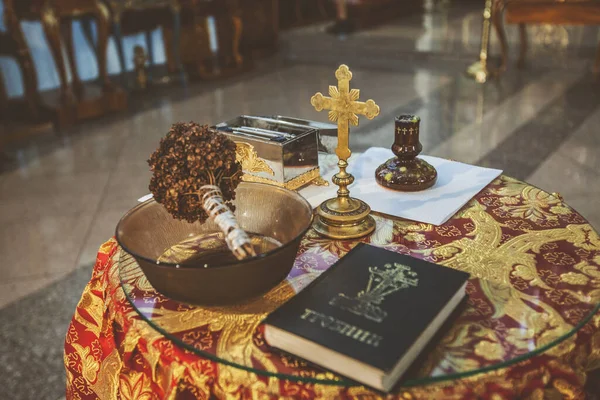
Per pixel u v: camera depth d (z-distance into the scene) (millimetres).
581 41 6520
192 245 1174
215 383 917
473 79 5227
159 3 5191
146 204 1133
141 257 937
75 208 3125
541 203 1373
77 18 4617
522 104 4457
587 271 1088
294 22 8031
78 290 2377
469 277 998
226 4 5711
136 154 3865
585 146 3588
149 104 5016
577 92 4695
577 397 918
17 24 4293
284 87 5289
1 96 4648
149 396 1061
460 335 932
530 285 1055
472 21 8047
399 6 8695
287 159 1401
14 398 1814
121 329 1146
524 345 907
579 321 956
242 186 1209
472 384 852
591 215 2781
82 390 1344
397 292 958
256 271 947
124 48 5672
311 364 883
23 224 2973
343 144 1246
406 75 5484
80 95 4816
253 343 945
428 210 1346
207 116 4574
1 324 2170
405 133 1428
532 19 5020
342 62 6090
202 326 993
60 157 3889
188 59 5848
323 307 928
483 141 3750
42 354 2008
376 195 1436
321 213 1282
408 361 856
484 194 1435
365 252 1094
